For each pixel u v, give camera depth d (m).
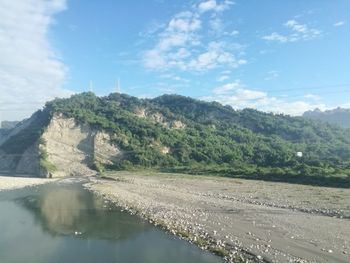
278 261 26.25
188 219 42.44
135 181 102.25
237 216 43.28
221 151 173.88
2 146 193.88
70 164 161.00
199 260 27.78
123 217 46.72
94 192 77.81
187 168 143.38
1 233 39.22
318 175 88.81
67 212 51.66
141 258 29.20
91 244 34.12
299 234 33.56
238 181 95.19
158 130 187.38
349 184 77.69
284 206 50.25
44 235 38.00
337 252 27.92
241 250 29.33
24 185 98.62
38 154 159.62
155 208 51.81
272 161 146.88
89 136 176.25
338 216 41.97
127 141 175.62
